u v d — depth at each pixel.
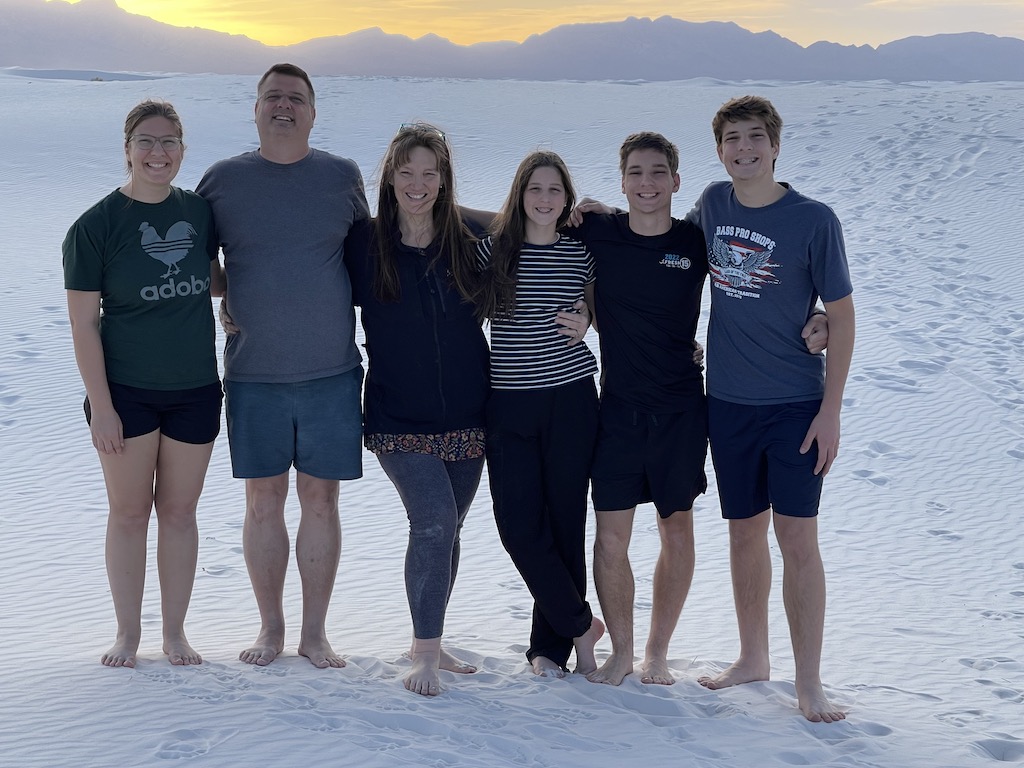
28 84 38.16
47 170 23.62
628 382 4.32
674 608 4.62
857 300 14.92
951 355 12.48
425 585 4.23
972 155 23.30
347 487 8.52
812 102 31.17
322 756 3.33
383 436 4.33
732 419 4.31
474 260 4.33
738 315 4.23
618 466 4.37
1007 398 11.01
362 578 6.58
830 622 6.11
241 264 4.32
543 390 4.29
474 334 4.35
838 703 4.45
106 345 4.17
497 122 30.03
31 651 4.82
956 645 5.72
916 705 4.61
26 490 8.14
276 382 4.35
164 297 4.13
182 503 4.41
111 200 4.08
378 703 3.92
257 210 4.28
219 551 6.93
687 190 22.27
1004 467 9.27
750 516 4.41
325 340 4.36
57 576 6.39
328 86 36.72
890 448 9.71
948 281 15.88
